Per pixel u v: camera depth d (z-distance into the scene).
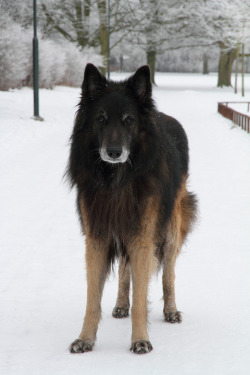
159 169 4.62
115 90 4.53
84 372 4.08
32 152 15.90
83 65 46.50
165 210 4.73
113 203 4.53
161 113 5.91
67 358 4.36
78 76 46.28
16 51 34.16
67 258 7.18
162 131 4.90
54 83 41.84
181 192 5.45
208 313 5.34
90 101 4.56
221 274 6.47
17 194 10.79
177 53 90.38
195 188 11.27
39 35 40.09
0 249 7.51
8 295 5.84
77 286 6.14
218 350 4.48
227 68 56.78
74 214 9.46
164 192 4.68
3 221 8.91
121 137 4.31
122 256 4.73
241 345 4.57
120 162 4.41
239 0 46.09
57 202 10.27
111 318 5.32
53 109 27.08
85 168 4.57
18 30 36.88
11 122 20.78
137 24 53.09
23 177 12.39
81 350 4.48
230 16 46.41
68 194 10.90
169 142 5.14
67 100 32.69
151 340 4.73
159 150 4.64
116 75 69.56
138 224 4.52
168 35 56.78
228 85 57.09
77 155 4.62
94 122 4.46
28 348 4.56
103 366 4.19
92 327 4.59
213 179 12.20
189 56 91.88
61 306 5.56
